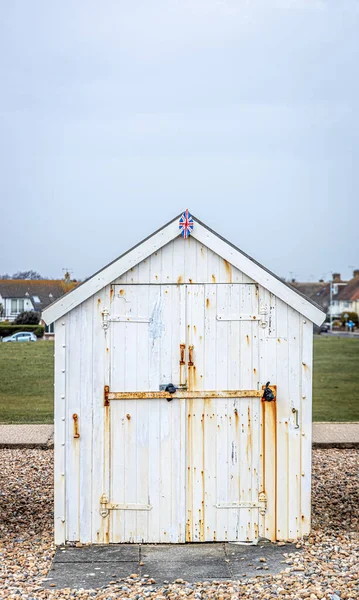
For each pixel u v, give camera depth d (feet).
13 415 62.49
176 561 26.48
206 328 28.60
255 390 28.60
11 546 28.60
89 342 28.40
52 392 79.05
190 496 28.50
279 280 28.40
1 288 262.88
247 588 23.36
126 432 28.43
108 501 28.35
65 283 268.82
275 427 28.66
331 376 94.68
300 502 28.68
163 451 28.48
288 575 24.56
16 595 22.97
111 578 24.84
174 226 28.19
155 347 28.50
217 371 28.60
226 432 28.60
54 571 25.53
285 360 28.73
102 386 28.40
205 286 28.60
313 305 28.45
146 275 28.48
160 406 28.53
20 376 91.45
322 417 62.03
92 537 28.35
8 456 45.14
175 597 22.66
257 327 28.71
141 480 28.45
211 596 22.76
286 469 28.63
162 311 28.55
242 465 28.60
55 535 28.32
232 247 28.30
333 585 23.18
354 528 30.42
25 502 35.29
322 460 44.16
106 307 28.43
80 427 28.35
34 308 255.50
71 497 28.35
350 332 266.57
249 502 28.55
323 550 27.20
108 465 28.35
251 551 27.50
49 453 46.01
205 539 28.50
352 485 38.24
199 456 28.55
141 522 28.43
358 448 47.62
